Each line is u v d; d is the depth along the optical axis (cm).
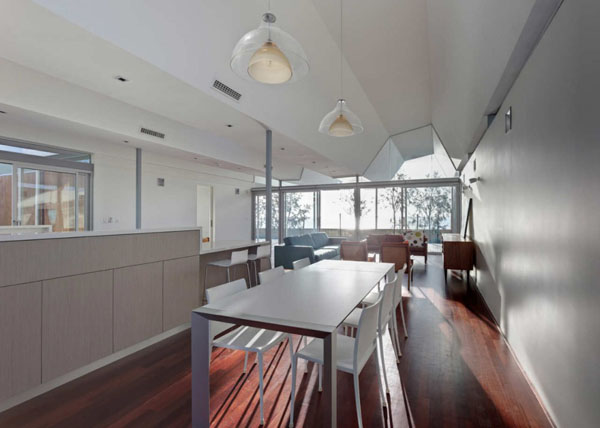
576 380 162
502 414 203
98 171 631
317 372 257
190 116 439
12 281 208
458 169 873
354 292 237
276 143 598
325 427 157
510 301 304
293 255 695
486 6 211
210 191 1019
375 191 1055
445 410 207
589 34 143
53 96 411
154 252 316
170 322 334
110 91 349
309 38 391
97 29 234
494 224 379
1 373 203
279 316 181
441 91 488
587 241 149
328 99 544
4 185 496
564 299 177
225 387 235
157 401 216
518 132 265
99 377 248
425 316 400
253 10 318
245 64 228
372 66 482
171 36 282
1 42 246
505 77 271
